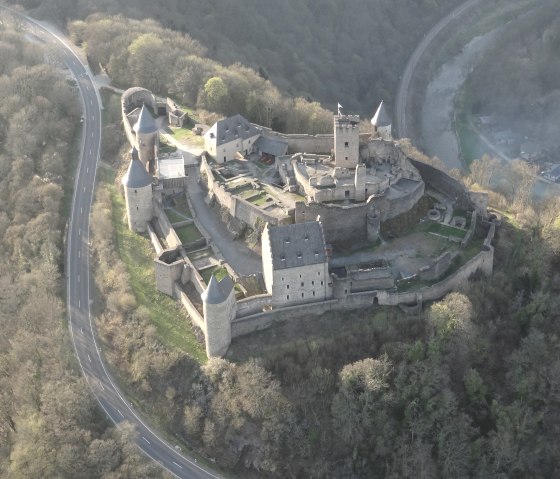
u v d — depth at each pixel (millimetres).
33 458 161875
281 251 173875
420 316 176000
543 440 166875
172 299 192875
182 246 196500
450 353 169500
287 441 162875
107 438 166375
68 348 187750
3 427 183375
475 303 181250
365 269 180750
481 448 163250
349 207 192125
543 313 183125
